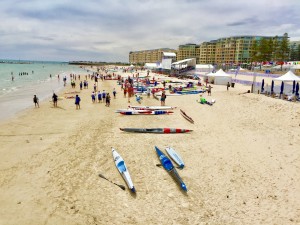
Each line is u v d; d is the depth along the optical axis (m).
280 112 19.50
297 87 24.64
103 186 10.26
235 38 152.75
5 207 8.77
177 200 9.34
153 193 9.81
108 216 8.41
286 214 8.35
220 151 13.59
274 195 9.41
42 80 65.31
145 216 8.45
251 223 8.03
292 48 135.88
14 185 10.23
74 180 10.68
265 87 30.27
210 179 10.76
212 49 167.62
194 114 22.30
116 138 15.88
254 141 14.71
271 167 11.45
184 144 14.81
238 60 150.38
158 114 22.80
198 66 71.44
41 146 14.57
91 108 26.14
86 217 8.32
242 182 10.43
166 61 73.44
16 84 53.00
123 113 22.80
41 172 11.36
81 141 15.35
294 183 10.03
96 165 12.10
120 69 144.62
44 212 8.52
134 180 10.79
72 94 37.62
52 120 20.80
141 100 30.88
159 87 41.78
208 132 16.94
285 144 13.77
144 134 16.70
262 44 86.81
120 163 12.05
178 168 11.80
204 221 8.20
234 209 8.76
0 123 19.83
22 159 12.75
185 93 35.16
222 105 24.83
